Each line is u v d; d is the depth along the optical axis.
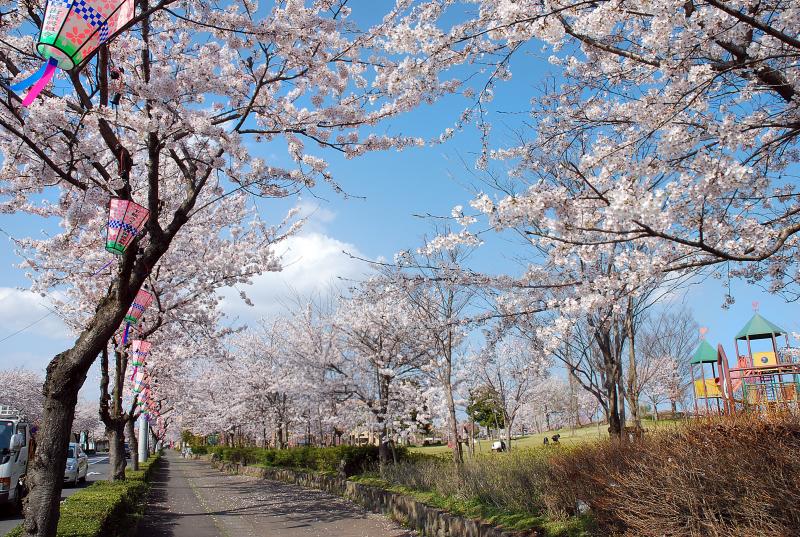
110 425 11.87
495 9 4.24
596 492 5.27
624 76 5.17
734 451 3.97
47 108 5.06
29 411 38.56
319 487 15.81
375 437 17.00
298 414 21.95
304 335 17.94
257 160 6.70
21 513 10.84
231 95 6.48
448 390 11.27
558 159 5.64
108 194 5.87
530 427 41.12
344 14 6.24
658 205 3.22
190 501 13.63
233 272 11.73
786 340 11.88
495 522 6.59
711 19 3.85
